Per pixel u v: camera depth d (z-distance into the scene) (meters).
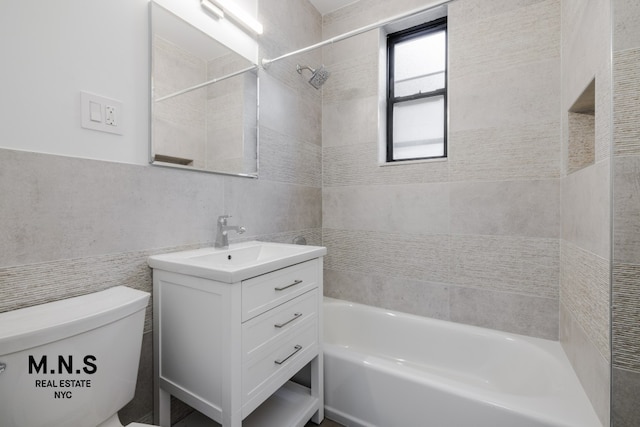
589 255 1.07
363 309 2.02
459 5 1.75
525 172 1.60
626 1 0.84
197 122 1.35
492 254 1.69
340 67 2.22
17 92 0.84
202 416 1.32
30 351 0.70
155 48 1.18
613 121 0.87
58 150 0.92
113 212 1.06
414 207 1.93
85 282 0.98
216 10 1.44
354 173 2.16
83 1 0.97
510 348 1.56
